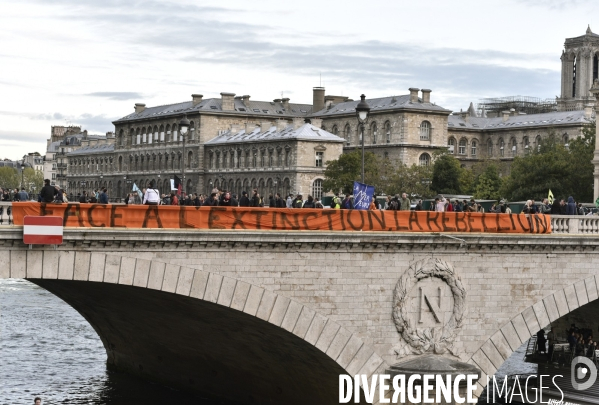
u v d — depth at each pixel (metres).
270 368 54.72
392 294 48.44
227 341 53.97
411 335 48.88
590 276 54.25
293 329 45.97
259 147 199.50
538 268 52.69
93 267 41.28
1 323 91.12
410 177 184.62
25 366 70.88
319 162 192.12
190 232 42.75
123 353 68.06
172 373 64.19
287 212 46.03
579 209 68.00
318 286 46.53
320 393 52.91
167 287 42.84
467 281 50.69
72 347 79.06
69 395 62.03
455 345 50.28
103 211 41.91
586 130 159.50
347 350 47.34
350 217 47.78
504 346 51.59
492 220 51.38
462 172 184.88
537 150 196.38
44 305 106.06
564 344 69.81
